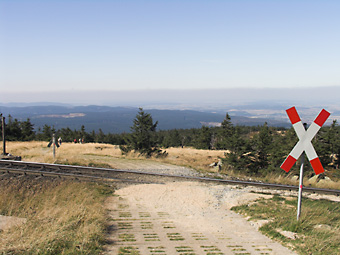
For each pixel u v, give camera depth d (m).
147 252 5.49
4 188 11.62
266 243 6.16
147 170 17.20
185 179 14.12
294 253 5.52
